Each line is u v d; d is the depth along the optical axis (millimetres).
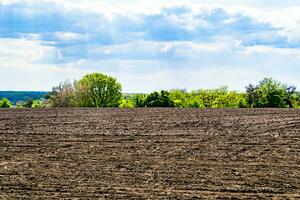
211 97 106938
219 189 12234
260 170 14781
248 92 100188
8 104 95500
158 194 11680
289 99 98812
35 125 29859
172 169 14922
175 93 96438
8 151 18797
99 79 92938
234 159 16812
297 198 11383
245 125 30328
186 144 20812
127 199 11180
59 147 19906
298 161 16406
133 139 22594
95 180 13281
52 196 11477
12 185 12664
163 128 27969
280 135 24422
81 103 91438
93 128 27844
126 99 96875
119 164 15805
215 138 23078
